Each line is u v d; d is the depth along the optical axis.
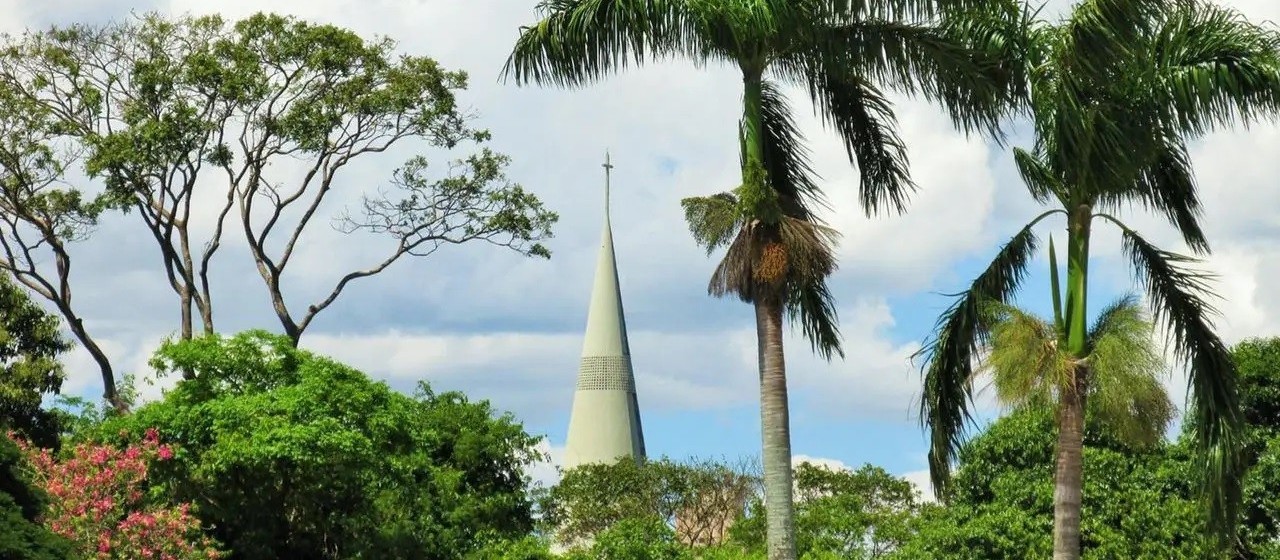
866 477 63.84
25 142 51.47
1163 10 24.58
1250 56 25.58
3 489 27.05
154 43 53.12
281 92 53.84
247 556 41.88
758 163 26.02
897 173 28.09
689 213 26.22
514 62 26.30
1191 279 26.36
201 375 41.84
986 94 25.88
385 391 42.44
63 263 52.97
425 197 55.88
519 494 56.34
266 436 38.88
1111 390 25.30
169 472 40.31
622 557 42.97
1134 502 36.66
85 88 52.22
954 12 25.19
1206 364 26.22
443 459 55.72
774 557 25.83
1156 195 27.20
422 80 53.91
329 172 55.09
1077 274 26.33
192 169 52.19
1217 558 35.34
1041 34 26.45
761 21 24.81
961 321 27.56
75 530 34.84
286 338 42.69
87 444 38.75
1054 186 26.95
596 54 25.84
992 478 39.31
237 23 53.47
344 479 41.50
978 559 37.03
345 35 53.50
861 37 25.78
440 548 47.81
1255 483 38.41
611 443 101.12
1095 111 25.30
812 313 26.81
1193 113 25.58
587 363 102.56
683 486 72.88
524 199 56.53
